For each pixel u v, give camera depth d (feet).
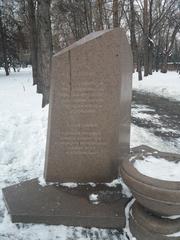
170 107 44.04
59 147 14.73
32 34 77.66
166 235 11.55
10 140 22.68
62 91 14.06
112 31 13.48
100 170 14.96
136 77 103.60
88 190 14.44
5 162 19.17
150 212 12.12
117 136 14.60
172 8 148.46
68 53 13.64
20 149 21.24
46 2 37.65
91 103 14.19
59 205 13.33
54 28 109.40
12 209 13.14
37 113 31.81
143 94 60.13
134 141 24.67
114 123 14.43
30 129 25.55
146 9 105.29
